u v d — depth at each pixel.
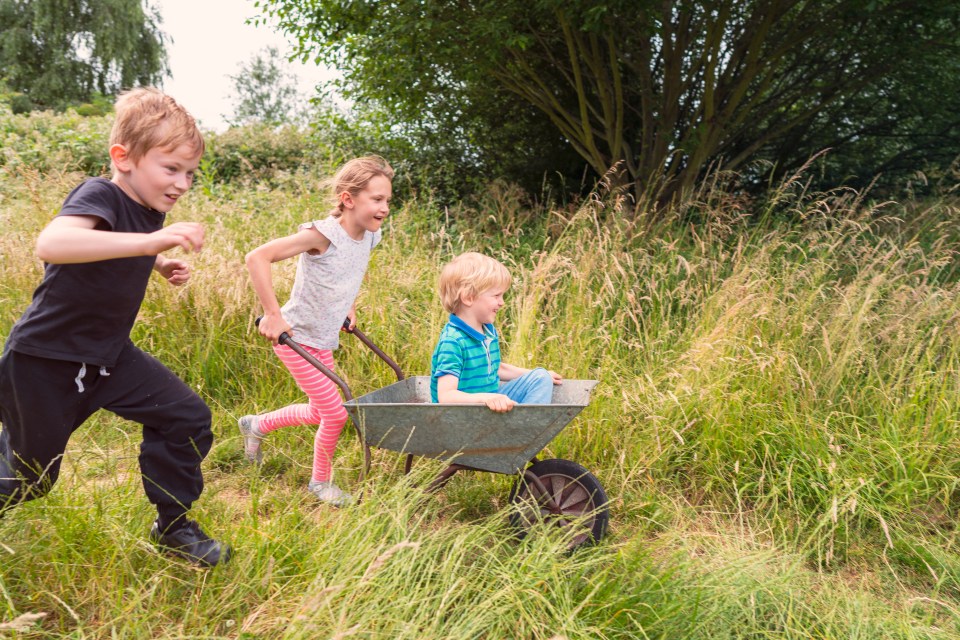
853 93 8.48
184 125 2.33
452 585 2.40
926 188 8.77
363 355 4.73
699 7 7.33
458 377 3.15
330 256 3.29
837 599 2.84
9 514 2.69
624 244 5.96
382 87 8.50
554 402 3.50
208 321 4.69
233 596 2.53
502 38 6.88
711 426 4.02
